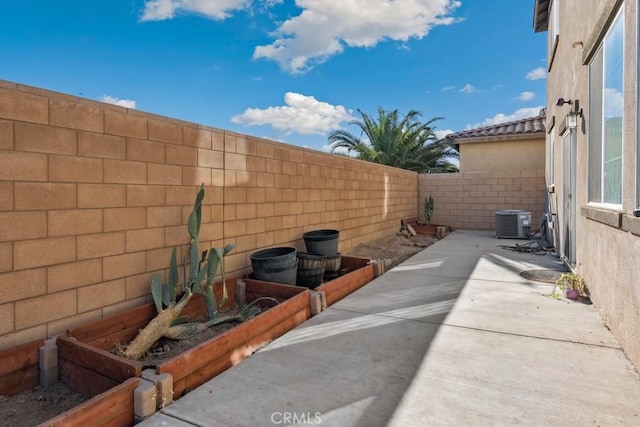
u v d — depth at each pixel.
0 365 2.50
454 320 3.95
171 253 3.84
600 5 4.00
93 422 2.02
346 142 22.19
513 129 14.06
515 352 3.16
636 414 2.28
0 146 2.54
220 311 4.30
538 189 12.12
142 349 3.07
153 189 3.65
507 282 5.56
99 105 3.16
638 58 2.85
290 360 3.05
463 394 2.53
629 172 3.03
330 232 6.31
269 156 5.35
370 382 2.69
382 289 5.23
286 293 4.29
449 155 21.61
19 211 2.65
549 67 8.76
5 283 2.59
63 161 2.91
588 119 4.55
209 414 2.30
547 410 2.33
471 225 12.98
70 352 2.66
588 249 4.58
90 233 3.11
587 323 3.80
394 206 10.84
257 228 5.12
